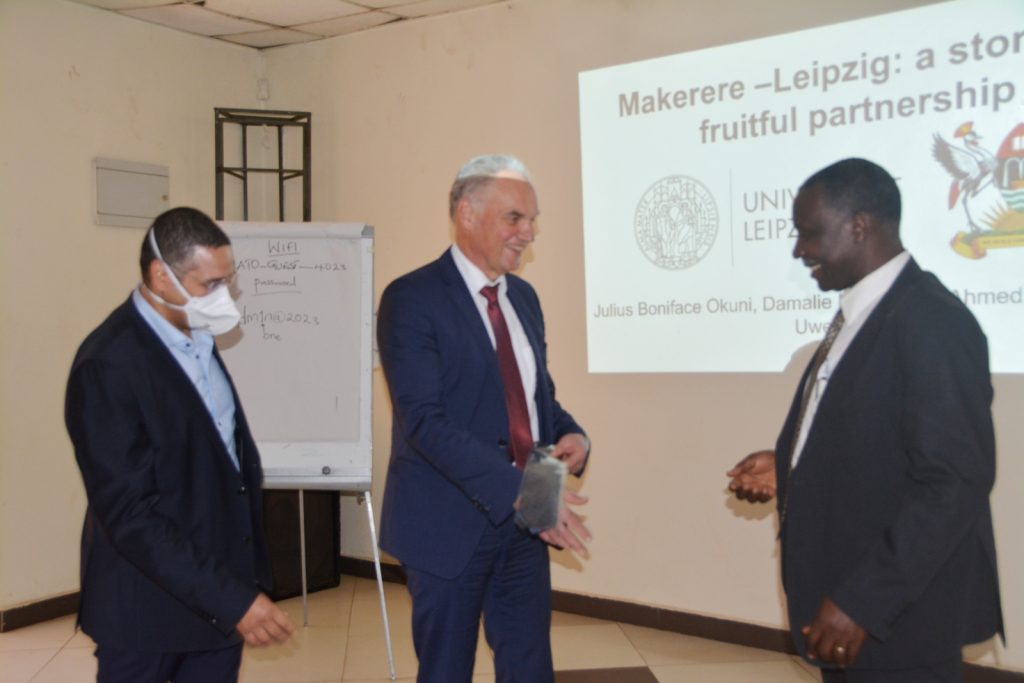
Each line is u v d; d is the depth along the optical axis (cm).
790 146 307
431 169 408
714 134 324
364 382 318
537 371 208
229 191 448
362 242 325
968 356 130
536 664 200
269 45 451
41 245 370
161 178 415
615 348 351
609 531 360
